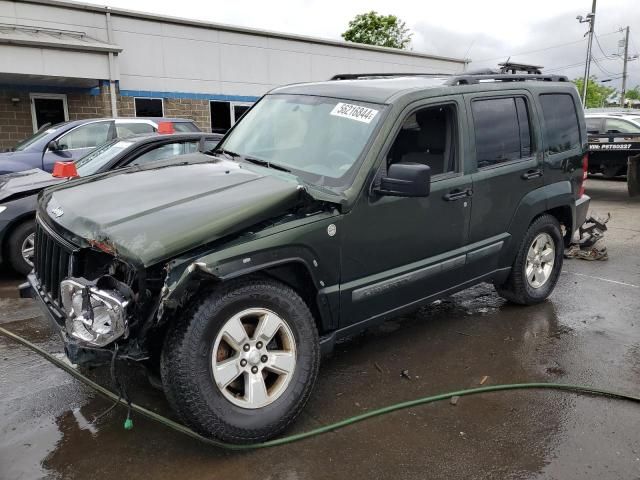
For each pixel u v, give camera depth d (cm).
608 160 1224
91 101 1523
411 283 378
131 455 292
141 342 270
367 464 287
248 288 289
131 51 1550
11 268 616
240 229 287
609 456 295
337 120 380
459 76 422
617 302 543
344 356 416
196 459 289
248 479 274
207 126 1739
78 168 624
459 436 312
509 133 452
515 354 421
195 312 274
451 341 444
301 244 307
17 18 1376
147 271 266
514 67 509
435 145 395
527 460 291
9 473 277
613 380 380
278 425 301
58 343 436
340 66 2044
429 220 381
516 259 484
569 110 525
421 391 363
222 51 1727
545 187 489
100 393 355
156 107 1628
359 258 342
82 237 287
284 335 308
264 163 382
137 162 617
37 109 1463
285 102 436
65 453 294
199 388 274
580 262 702
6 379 375
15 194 586
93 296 270
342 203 325
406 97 372
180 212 288
